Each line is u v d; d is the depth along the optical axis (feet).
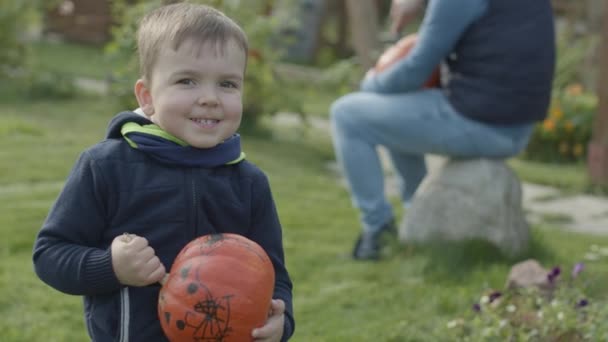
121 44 36.06
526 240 18.70
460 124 17.74
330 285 16.84
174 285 7.23
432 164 33.81
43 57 56.90
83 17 68.74
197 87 7.57
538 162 37.09
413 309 15.29
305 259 18.48
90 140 31.73
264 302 7.32
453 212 18.24
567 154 36.94
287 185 27.04
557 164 36.65
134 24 35.55
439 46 17.21
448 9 16.92
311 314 15.20
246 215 8.05
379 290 16.34
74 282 7.34
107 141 7.88
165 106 7.59
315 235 20.94
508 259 17.87
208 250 7.31
